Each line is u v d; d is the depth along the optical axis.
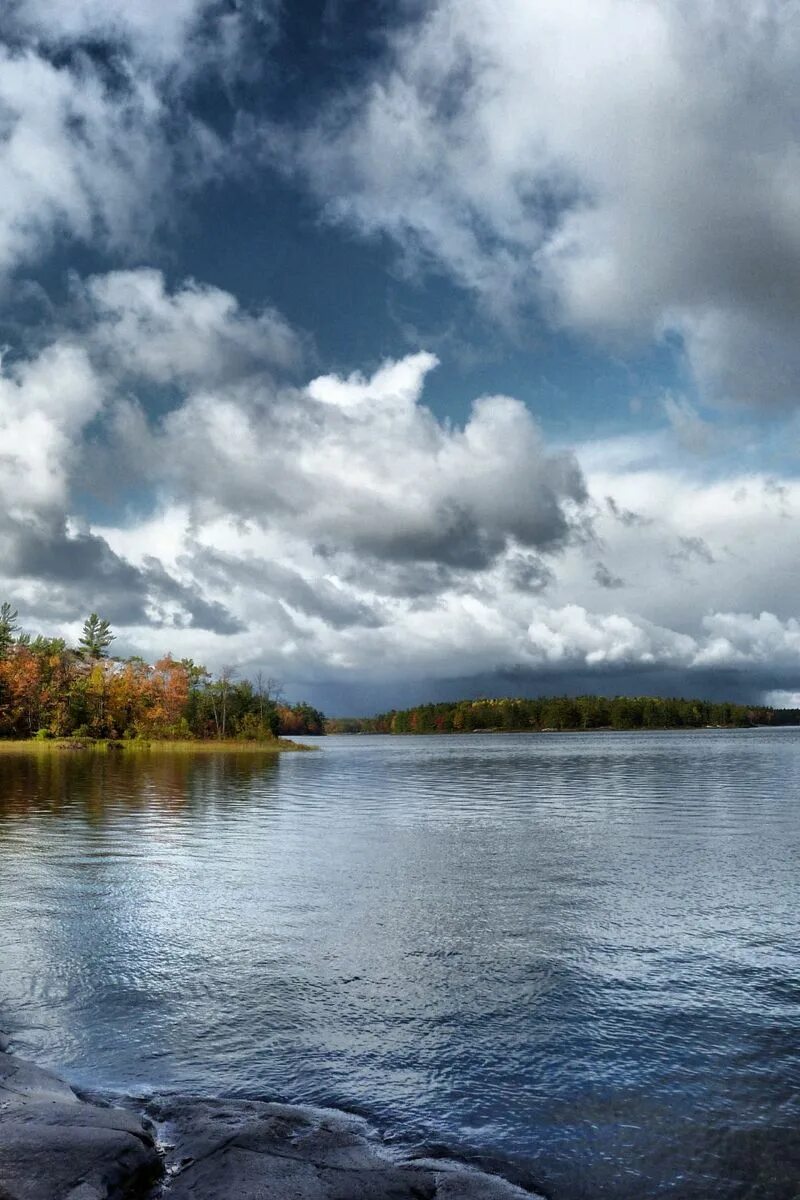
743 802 32.12
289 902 13.98
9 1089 6.66
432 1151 5.84
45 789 40.19
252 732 127.56
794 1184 5.41
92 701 122.75
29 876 16.53
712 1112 6.42
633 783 43.81
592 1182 5.43
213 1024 8.38
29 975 10.02
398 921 12.59
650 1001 8.95
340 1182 5.35
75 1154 5.45
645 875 16.31
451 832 23.50
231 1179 5.35
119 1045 7.86
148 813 29.06
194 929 12.18
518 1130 6.15
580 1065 7.31
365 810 30.02
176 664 127.38
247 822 26.22
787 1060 7.38
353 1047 7.76
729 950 10.91
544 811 29.33
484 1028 8.20
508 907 13.48
